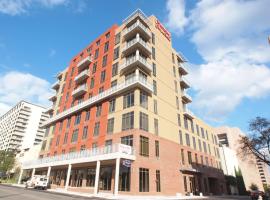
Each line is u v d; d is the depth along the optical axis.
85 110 40.44
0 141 130.50
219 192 47.78
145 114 31.25
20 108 127.00
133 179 25.22
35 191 26.08
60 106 51.62
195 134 47.41
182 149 38.69
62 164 33.12
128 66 34.00
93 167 32.06
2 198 16.11
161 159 31.14
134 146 27.33
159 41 42.72
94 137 34.59
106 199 19.91
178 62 49.44
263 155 37.28
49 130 51.00
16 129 121.25
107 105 35.31
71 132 41.31
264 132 37.53
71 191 30.58
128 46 35.59
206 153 49.81
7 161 63.47
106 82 38.44
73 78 51.56
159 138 32.44
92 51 48.25
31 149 63.38
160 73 39.22
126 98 32.41
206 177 43.34
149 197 24.20
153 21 42.72
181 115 42.47
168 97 39.19
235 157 66.38
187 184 35.94
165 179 30.39
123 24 41.47
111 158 25.20
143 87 31.92
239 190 59.34
